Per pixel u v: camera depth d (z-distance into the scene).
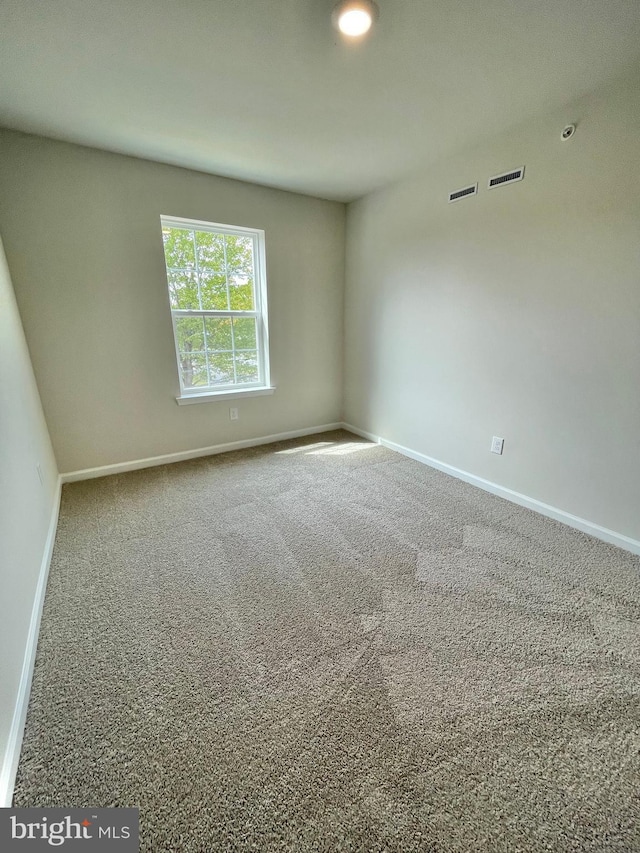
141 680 1.28
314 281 3.63
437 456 3.09
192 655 1.38
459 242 2.61
